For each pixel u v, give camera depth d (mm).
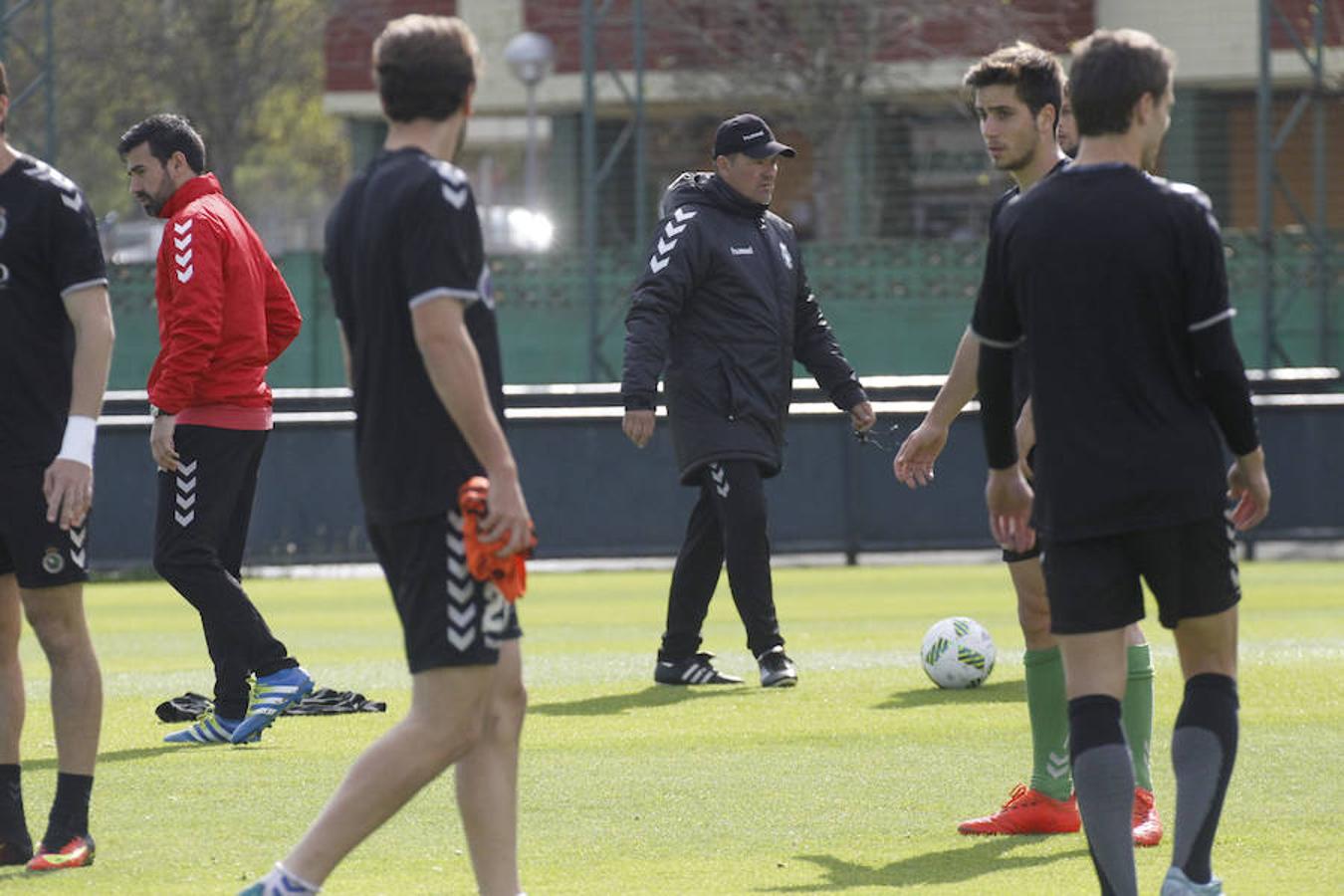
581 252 81125
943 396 22328
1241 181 97938
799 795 23922
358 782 16109
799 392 63594
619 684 34969
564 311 81188
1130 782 16797
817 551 63250
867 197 98250
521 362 81375
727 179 33875
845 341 84000
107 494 61938
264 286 29000
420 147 16359
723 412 33562
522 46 99938
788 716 30406
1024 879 19406
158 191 28281
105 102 102250
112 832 21797
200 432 28031
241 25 106125
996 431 18344
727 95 99562
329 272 16688
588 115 77125
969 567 63750
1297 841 21000
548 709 31594
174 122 28266
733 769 25781
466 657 16047
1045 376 16781
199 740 28141
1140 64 16594
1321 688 32594
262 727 28047
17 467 19375
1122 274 16406
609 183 102562
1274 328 75250
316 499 62531
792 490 63281
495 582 16016
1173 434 16547
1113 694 16984
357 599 55938
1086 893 18750
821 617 48438
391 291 15883
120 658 41906
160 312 28062
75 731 20125
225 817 22625
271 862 20281
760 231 34031
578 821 22469
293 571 64812
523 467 62656
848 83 99375
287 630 47531
